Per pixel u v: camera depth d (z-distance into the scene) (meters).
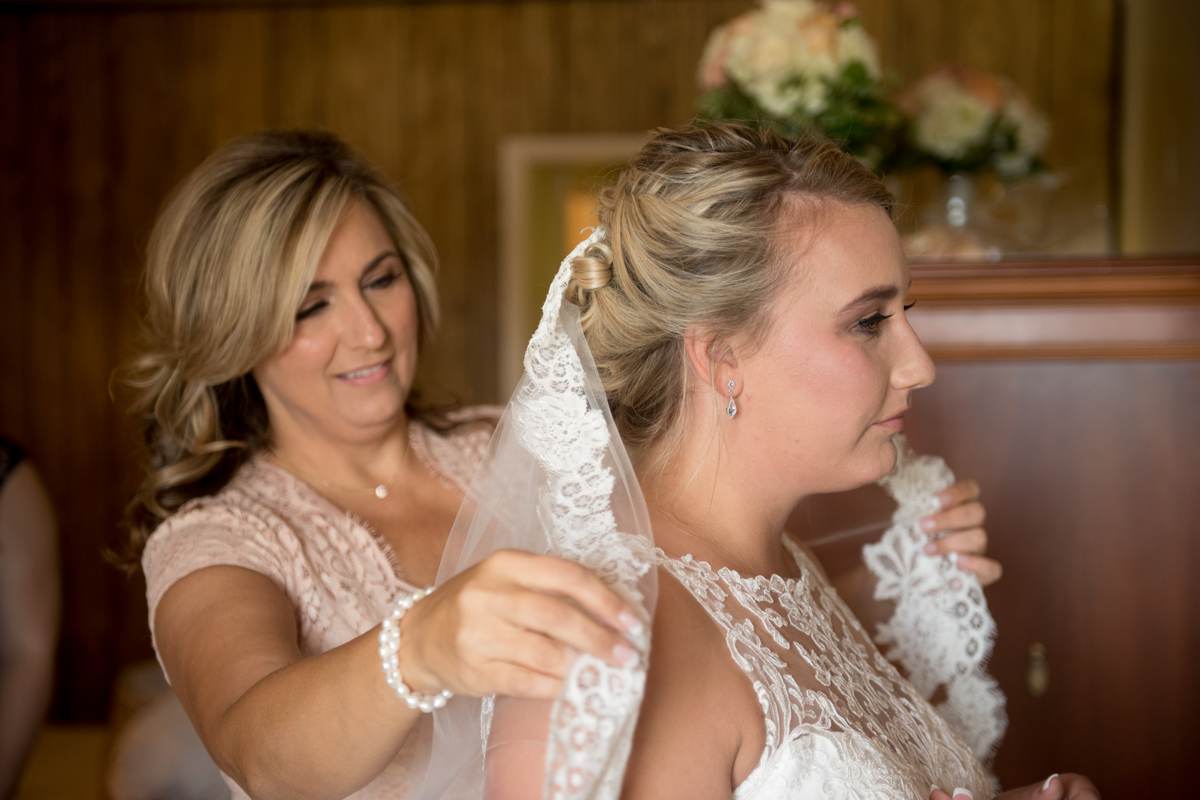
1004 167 3.02
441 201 6.82
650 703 1.18
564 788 1.01
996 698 2.00
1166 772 2.40
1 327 6.88
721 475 1.42
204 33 6.84
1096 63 6.12
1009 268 2.39
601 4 6.70
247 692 1.41
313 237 1.94
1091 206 3.07
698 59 6.66
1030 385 2.41
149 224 6.86
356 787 1.26
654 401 1.44
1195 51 3.47
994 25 6.23
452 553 1.46
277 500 1.96
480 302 6.82
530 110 6.76
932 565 2.03
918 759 1.45
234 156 2.01
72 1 6.79
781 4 2.93
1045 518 2.41
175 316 1.99
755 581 1.39
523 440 1.37
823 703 1.31
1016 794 1.67
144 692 3.41
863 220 1.38
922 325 2.42
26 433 6.86
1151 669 2.40
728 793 1.21
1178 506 2.38
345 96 6.84
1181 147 3.62
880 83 2.97
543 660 1.01
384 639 1.15
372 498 2.08
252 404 2.11
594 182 1.54
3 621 2.43
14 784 2.43
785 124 2.85
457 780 1.39
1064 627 2.42
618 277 1.42
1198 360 2.37
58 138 6.87
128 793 2.50
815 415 1.37
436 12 6.78
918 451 2.43
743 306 1.36
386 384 2.07
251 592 1.73
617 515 1.29
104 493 6.82
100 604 6.79
